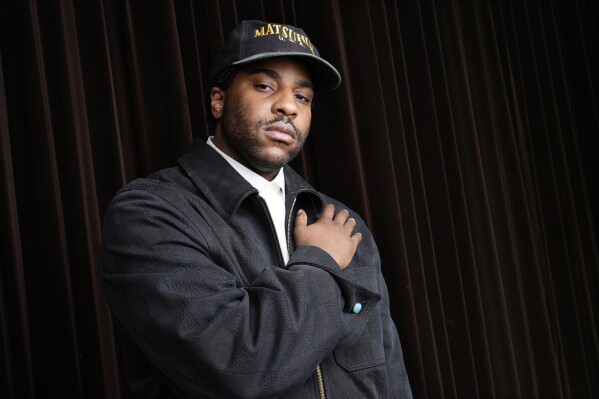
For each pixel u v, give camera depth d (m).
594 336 2.30
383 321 1.18
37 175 1.35
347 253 1.03
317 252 0.99
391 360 1.17
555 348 2.20
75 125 1.40
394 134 1.92
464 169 2.09
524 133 2.33
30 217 1.36
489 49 2.28
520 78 2.36
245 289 0.93
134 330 0.91
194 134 1.60
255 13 1.72
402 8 2.08
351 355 1.06
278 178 1.17
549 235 2.30
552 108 2.39
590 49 2.56
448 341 1.93
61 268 1.33
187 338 0.85
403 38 2.07
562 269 2.28
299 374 0.88
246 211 1.09
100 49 1.48
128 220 0.96
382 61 1.95
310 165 1.79
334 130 1.79
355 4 1.92
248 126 1.08
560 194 2.35
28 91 1.36
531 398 2.06
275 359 0.86
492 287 2.04
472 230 2.07
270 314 0.89
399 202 1.90
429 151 2.01
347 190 1.76
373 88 1.89
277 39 1.12
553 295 2.25
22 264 1.32
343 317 0.96
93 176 1.42
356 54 1.90
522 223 2.19
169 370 0.89
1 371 1.24
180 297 0.87
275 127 1.08
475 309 1.98
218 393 0.85
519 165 2.23
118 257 0.95
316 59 1.13
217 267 0.93
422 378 1.74
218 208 1.06
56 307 1.32
